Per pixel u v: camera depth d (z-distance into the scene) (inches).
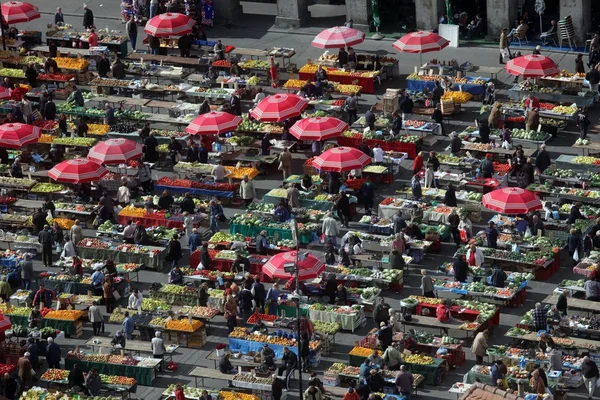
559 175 4650.6
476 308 3873.0
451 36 5866.1
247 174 4726.9
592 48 5502.0
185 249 4441.4
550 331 3769.7
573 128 5157.5
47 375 3676.2
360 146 4805.6
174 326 3846.0
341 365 3634.4
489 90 5246.1
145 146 4958.2
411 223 4323.3
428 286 3964.1
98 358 3727.9
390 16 6151.6
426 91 5324.8
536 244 4220.0
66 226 4510.3
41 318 3929.6
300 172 4916.3
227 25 6250.0
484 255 4173.2
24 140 4889.3
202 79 5615.2
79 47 6028.5
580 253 4202.8
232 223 4434.1
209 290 4047.7
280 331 3777.1
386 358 3619.6
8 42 6043.3
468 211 4507.9
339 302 3988.7
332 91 5403.5
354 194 4643.2
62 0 6688.0
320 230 4409.5
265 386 3565.5
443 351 3673.7
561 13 5787.4
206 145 5054.1
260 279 4183.1
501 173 4702.3
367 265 4252.0
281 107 4948.3
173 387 3582.7
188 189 4722.0
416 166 4731.8
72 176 4564.5
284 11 6200.8
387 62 5620.1
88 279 4121.6
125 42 5944.9
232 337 3774.6
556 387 3531.0
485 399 2571.4
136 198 4726.9
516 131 4980.3
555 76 5329.7
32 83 5689.0
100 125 5226.4
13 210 4658.0
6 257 4281.5
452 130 5157.5
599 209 4434.1
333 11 6402.6
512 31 5861.2
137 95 5487.2
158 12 6210.6
